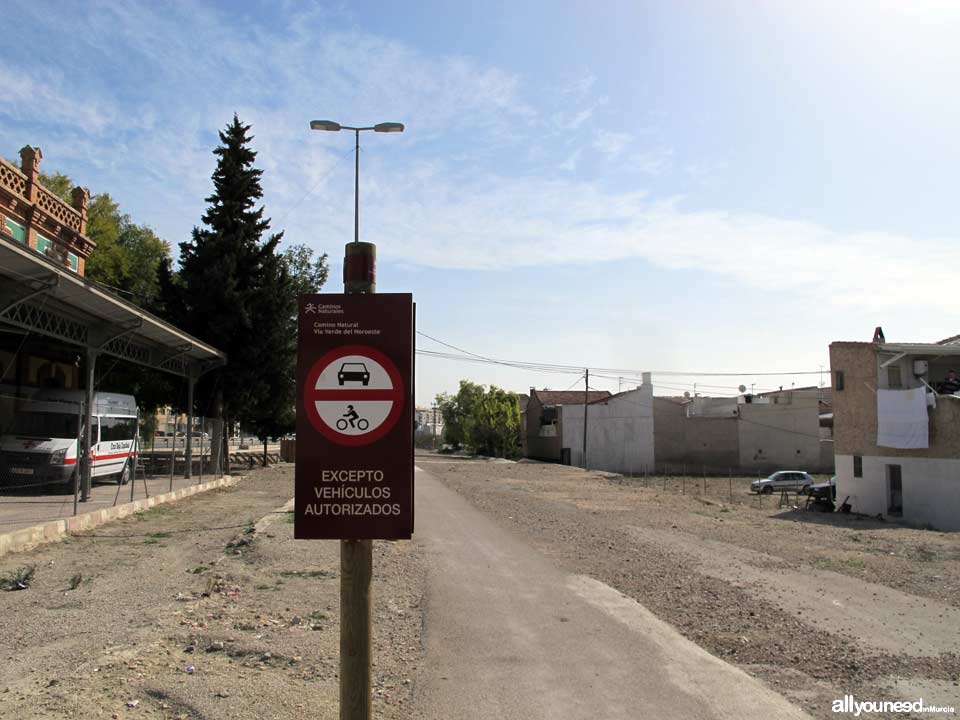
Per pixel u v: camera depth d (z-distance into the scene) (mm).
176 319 28016
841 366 27766
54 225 21344
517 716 4891
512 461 57219
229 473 31234
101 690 4953
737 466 56031
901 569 11164
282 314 29359
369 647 3523
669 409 56906
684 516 19547
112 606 7590
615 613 7832
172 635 6426
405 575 9867
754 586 9578
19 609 7422
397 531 3518
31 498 16734
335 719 4633
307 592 8547
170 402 30062
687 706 5082
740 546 13617
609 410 56594
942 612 8195
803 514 24391
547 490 27750
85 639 6258
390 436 3537
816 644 6789
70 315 15391
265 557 10805
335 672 5586
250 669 5598
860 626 7496
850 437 27188
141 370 28266
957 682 5719
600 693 5336
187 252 28625
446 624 7293
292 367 30453
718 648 6645
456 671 5836
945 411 23031
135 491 20062
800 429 56094
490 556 11594
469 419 68438
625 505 22422
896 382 26344
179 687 5070
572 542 13594
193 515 17156
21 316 14070
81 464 17094
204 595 8148
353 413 3555
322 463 3537
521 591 8938
